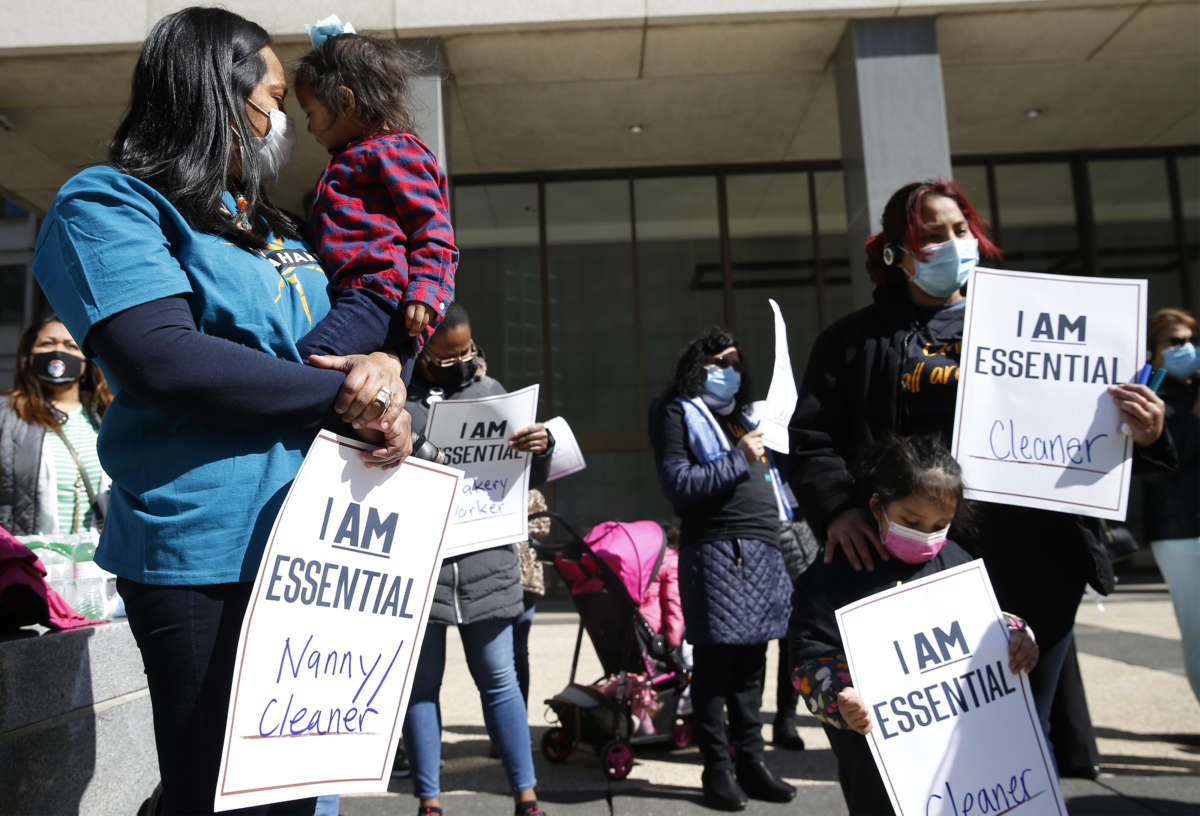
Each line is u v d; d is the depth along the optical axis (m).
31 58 7.58
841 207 11.34
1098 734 4.14
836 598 2.11
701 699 3.35
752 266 11.33
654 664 4.06
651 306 11.30
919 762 1.88
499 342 11.19
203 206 1.41
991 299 2.16
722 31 8.00
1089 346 2.12
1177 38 8.43
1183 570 3.77
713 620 3.29
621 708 3.75
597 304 11.31
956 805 1.86
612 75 8.70
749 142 10.57
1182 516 3.75
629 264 11.37
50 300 1.33
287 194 10.23
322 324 1.49
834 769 3.75
